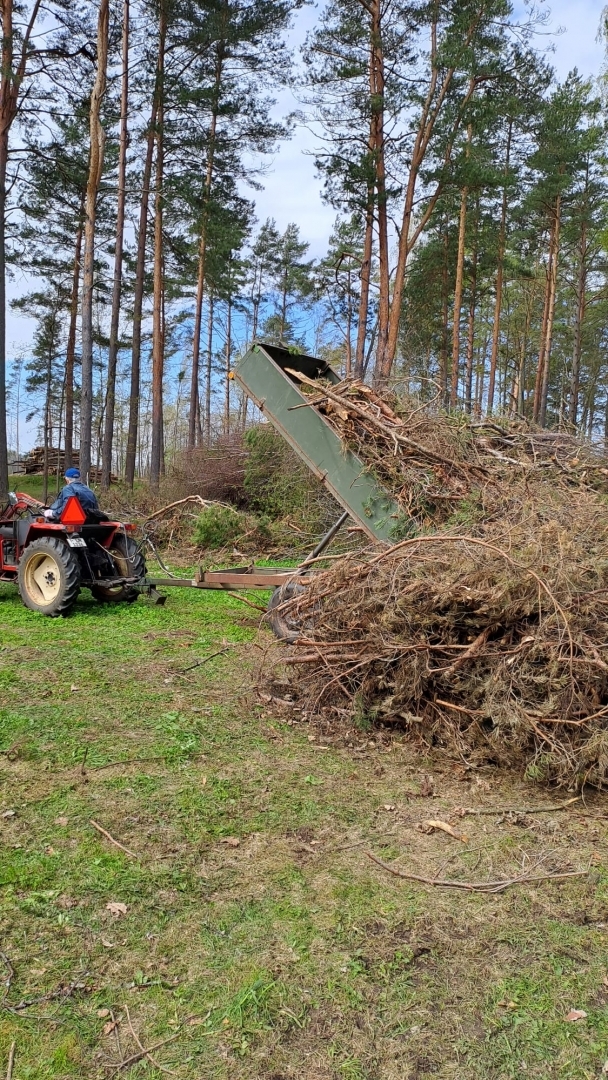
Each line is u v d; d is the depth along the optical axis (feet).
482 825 10.77
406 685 13.35
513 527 13.96
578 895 8.98
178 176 67.51
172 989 7.20
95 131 50.37
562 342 134.21
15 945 7.76
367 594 14.29
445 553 13.69
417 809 11.22
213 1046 6.55
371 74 59.57
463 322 115.24
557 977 7.51
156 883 8.93
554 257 94.63
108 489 64.85
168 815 10.64
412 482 17.26
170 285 90.79
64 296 95.45
